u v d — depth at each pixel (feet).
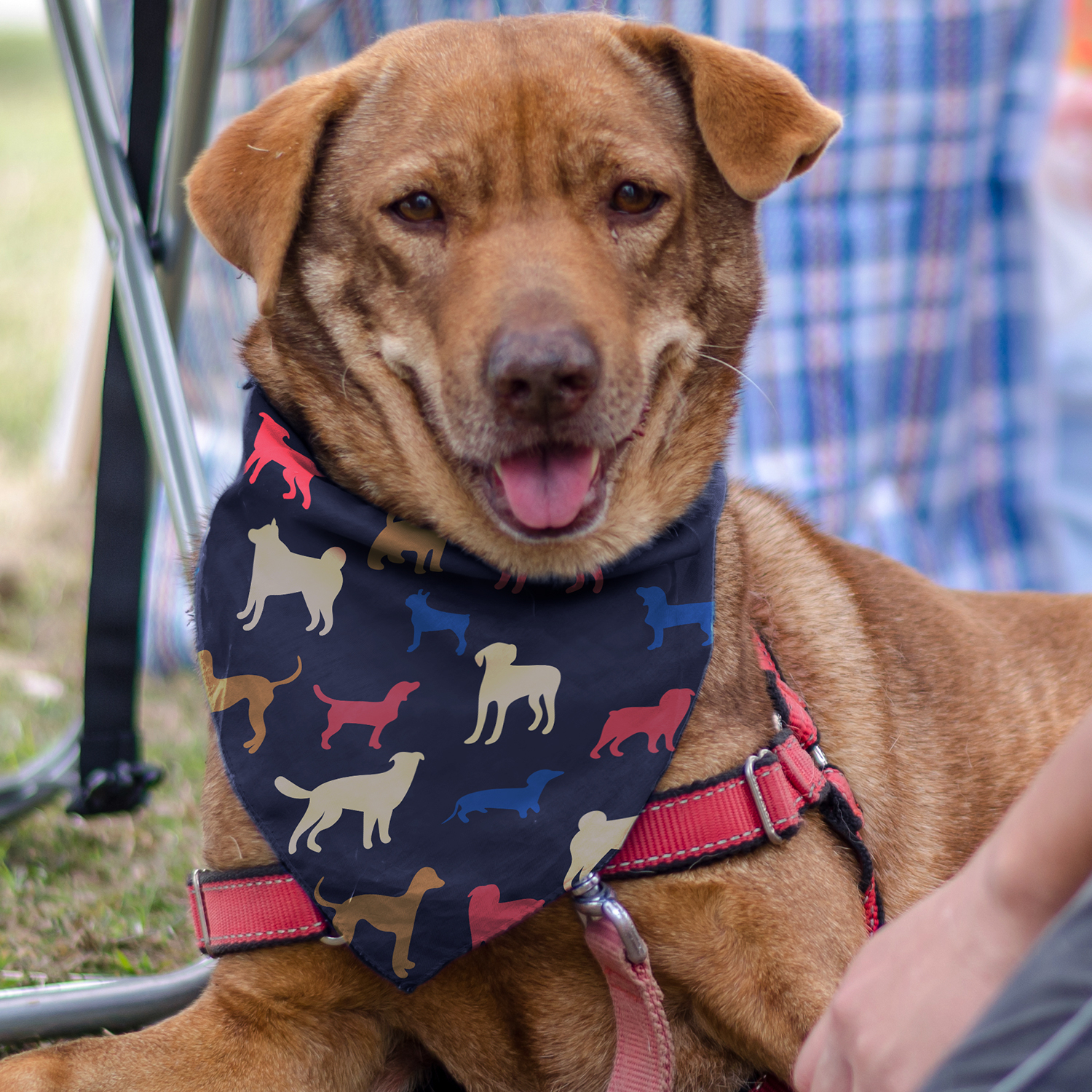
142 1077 6.54
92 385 20.89
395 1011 6.91
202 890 6.71
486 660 6.50
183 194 8.95
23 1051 7.26
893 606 8.82
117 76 13.29
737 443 14.03
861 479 14.69
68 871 10.08
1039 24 14.71
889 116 13.87
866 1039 4.06
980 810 8.34
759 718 6.92
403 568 6.69
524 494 6.47
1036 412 15.98
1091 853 3.62
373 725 6.40
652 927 6.49
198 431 15.99
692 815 6.42
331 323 7.16
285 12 13.08
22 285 35.83
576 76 6.91
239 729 6.48
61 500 20.16
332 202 7.10
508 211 6.75
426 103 6.88
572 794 6.32
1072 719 9.05
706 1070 6.87
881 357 14.60
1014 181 15.24
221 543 6.80
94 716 9.05
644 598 6.71
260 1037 6.77
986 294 15.79
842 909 6.63
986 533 16.03
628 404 6.53
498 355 6.23
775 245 13.83
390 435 7.05
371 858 6.26
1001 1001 3.40
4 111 73.15
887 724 7.88
